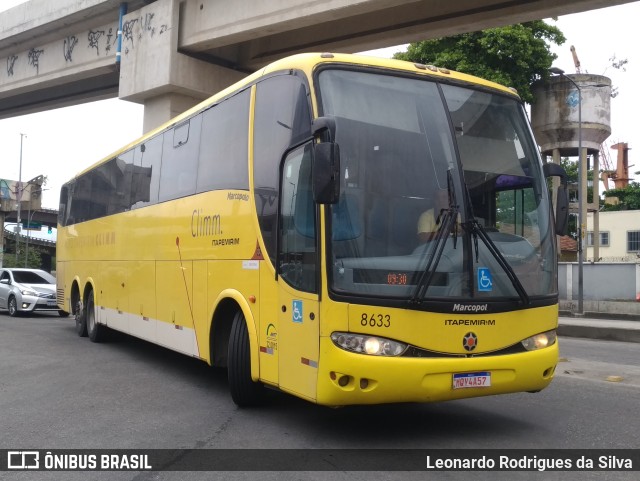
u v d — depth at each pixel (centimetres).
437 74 611
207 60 1828
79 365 1003
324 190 494
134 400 748
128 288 1068
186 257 828
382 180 541
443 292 526
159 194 948
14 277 2141
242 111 714
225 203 727
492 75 2311
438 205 546
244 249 673
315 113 555
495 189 580
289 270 577
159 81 1770
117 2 1892
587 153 2702
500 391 545
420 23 1514
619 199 4672
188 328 814
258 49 1842
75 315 1434
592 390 819
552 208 620
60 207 1655
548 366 566
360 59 589
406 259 524
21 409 704
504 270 551
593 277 2584
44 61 2220
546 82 2556
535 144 640
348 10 1392
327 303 510
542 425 632
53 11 2053
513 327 550
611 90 2697
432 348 516
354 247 518
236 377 682
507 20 1409
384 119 564
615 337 1541
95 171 1326
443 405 718
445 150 571
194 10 1723
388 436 586
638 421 652
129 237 1074
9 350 1167
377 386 499
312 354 528
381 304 507
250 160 680
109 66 2014
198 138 829
